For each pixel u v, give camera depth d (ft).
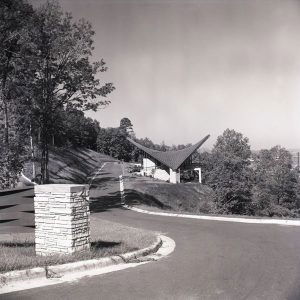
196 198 183.73
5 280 23.21
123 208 100.22
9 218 33.04
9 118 120.06
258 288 23.36
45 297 20.94
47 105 97.55
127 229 50.47
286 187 216.54
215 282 24.59
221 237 44.88
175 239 44.16
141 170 255.70
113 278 25.05
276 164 220.84
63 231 29.58
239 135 243.19
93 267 27.50
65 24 94.43
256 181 205.46
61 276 25.04
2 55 97.19
